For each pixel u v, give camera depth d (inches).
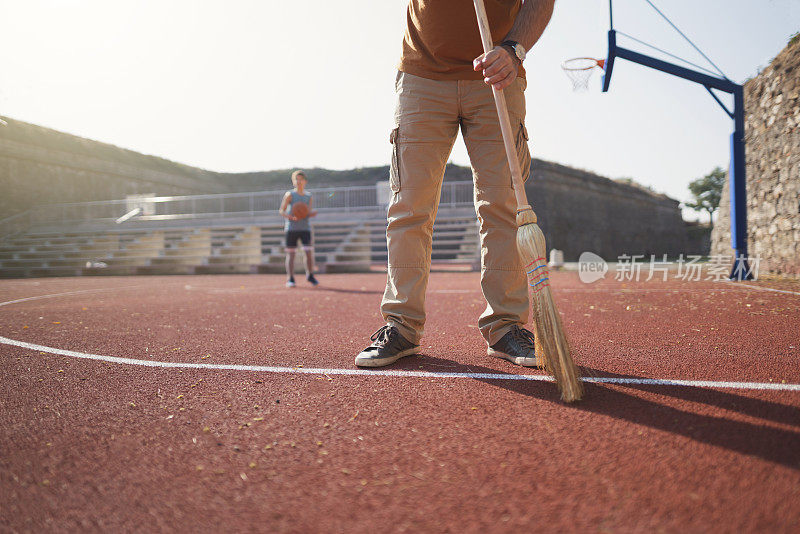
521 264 92.7
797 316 139.7
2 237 730.8
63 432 61.1
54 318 171.9
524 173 91.7
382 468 49.3
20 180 771.4
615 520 38.5
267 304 211.5
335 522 39.8
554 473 46.8
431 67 89.4
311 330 138.0
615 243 962.1
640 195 1050.1
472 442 54.9
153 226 743.1
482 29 75.7
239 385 80.8
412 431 58.8
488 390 74.0
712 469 46.2
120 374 89.4
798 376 76.1
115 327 148.1
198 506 43.1
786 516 37.9
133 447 56.2
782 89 308.3
